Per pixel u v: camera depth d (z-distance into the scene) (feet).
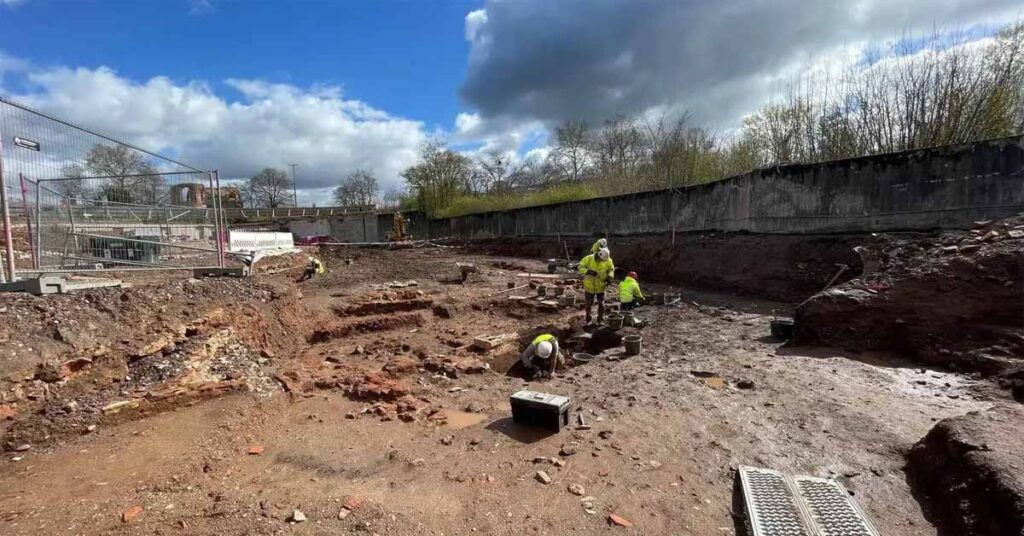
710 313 33.24
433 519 10.83
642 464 13.50
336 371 22.18
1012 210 27.32
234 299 24.27
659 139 62.03
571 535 10.41
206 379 18.58
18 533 9.71
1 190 17.89
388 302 34.83
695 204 51.78
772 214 41.65
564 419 16.14
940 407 16.16
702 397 18.48
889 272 24.21
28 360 14.78
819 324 23.84
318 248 92.53
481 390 20.43
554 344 25.09
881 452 13.69
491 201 104.47
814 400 17.42
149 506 10.82
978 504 10.08
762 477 12.05
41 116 19.75
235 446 14.46
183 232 34.09
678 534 10.48
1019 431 11.73
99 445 13.89
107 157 23.53
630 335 25.88
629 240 59.47
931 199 30.91
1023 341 18.31
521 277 51.01
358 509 10.98
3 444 13.30
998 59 32.32
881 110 38.04
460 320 34.45
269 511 10.72
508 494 11.96
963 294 20.75
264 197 217.15
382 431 15.84
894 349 21.90
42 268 22.63
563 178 107.04
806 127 44.45
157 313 19.83
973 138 32.48
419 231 126.72
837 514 10.46
